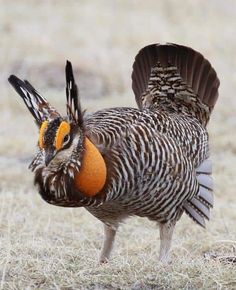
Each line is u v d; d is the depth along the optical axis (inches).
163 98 482.0
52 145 379.9
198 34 1133.7
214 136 770.8
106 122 413.4
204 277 409.4
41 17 1227.2
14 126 813.9
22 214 541.0
